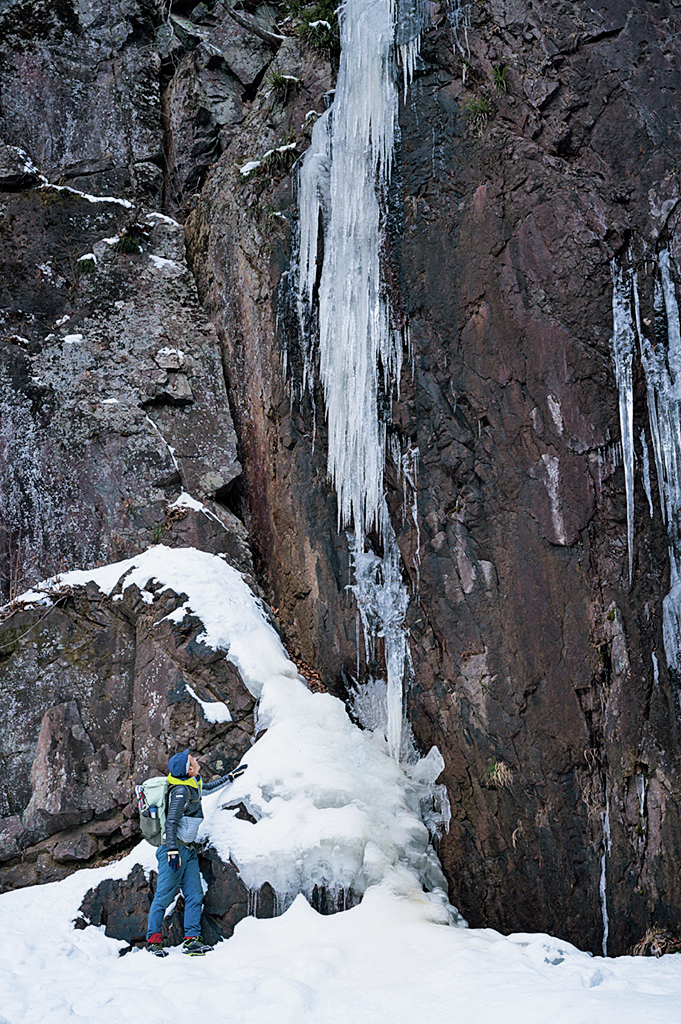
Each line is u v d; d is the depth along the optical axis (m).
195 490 9.74
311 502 9.03
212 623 8.23
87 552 9.30
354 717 8.48
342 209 8.84
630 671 6.77
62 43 11.91
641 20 7.24
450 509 7.89
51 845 7.43
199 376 10.27
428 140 8.22
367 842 6.75
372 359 8.48
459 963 5.31
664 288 6.90
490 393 7.65
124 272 10.75
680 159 6.94
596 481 7.03
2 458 9.47
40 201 10.85
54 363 10.04
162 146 12.01
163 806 6.50
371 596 8.62
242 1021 4.94
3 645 8.35
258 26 11.21
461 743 7.51
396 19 8.53
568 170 7.31
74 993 5.49
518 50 7.68
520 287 7.48
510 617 7.38
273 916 6.55
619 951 6.48
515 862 7.09
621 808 6.64
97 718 8.09
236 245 10.35
